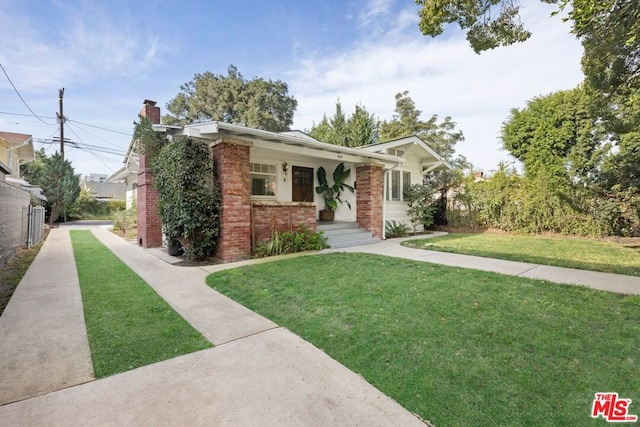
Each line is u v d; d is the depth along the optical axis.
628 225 9.52
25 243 8.94
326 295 4.09
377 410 1.90
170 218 6.85
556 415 1.82
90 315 3.53
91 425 1.77
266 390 2.11
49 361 2.49
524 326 3.05
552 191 10.83
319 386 2.16
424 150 12.40
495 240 9.76
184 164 6.33
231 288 4.58
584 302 3.71
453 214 13.36
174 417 1.84
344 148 8.70
